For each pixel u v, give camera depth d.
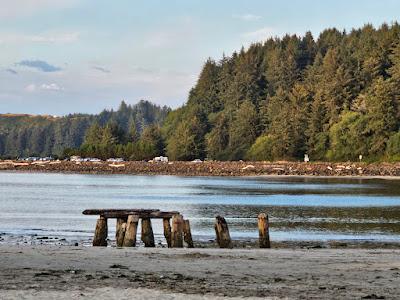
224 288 25.34
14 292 23.28
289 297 23.64
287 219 75.56
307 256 37.81
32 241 52.75
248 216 79.94
